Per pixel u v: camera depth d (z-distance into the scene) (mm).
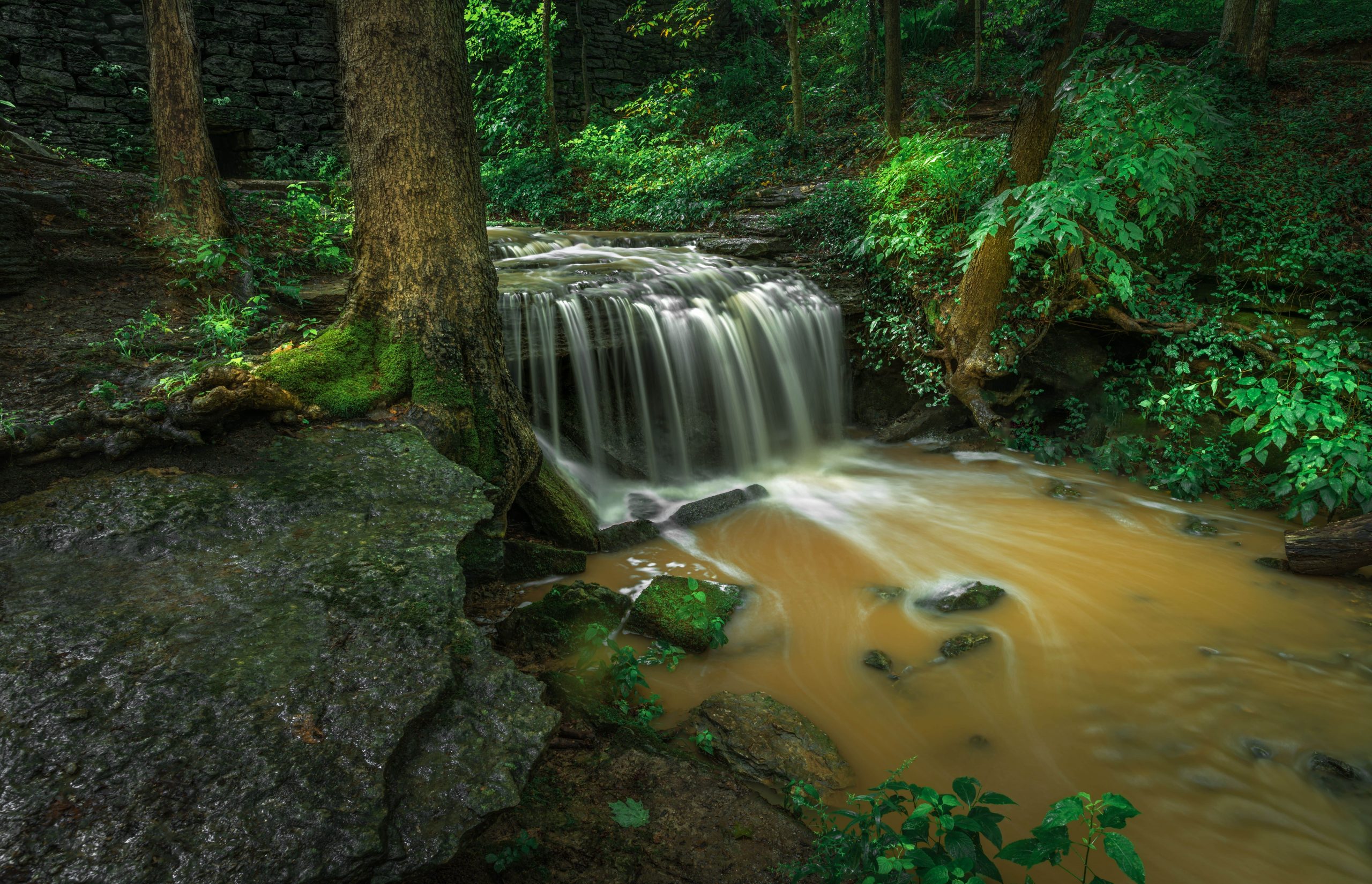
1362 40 14586
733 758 3375
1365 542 5078
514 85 15086
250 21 12914
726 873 2617
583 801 2932
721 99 17172
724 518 6441
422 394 4652
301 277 7395
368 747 2207
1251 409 6957
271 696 2336
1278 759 3527
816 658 4344
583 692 3643
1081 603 4977
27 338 4891
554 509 5559
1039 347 8094
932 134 11398
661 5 18031
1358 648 4438
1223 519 6383
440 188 4820
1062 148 7129
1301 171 8945
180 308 5965
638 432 7285
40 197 6613
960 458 8055
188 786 2023
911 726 3760
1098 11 16156
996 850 2980
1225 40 13211
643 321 7250
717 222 11688
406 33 4660
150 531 3104
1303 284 7562
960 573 5426
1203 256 8102
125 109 11922
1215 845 3041
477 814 2127
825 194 10172
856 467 7941
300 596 2818
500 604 4539
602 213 13203
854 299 8898
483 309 5020
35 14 11125
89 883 1758
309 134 13672
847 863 2445
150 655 2445
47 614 2588
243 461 3721
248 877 1835
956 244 8242
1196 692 4035
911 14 18203
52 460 3469
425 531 3357
